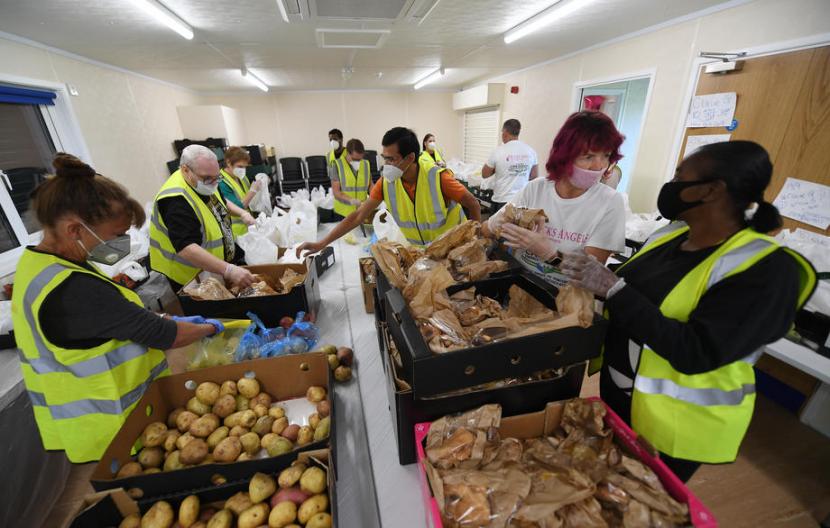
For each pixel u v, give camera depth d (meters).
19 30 2.34
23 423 1.29
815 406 1.67
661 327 0.65
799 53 1.98
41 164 2.70
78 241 0.87
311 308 1.51
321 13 2.50
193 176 1.63
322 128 7.24
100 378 0.92
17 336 0.88
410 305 0.85
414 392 0.71
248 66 4.35
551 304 0.89
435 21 2.74
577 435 0.77
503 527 0.59
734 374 0.70
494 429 0.75
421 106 7.46
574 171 1.10
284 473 0.79
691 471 0.81
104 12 2.18
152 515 0.73
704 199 0.67
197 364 1.18
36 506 1.26
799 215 2.03
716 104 2.46
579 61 3.87
